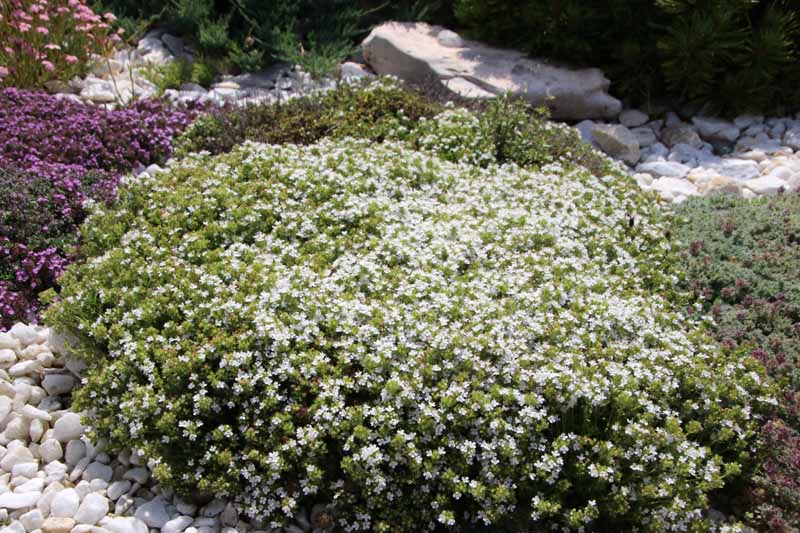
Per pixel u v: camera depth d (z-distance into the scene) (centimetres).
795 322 76
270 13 143
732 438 64
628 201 89
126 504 61
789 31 121
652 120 127
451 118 104
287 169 86
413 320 65
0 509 59
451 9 156
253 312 65
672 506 57
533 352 64
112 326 67
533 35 134
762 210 89
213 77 138
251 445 61
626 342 67
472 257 76
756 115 125
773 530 60
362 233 77
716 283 81
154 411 61
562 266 74
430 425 58
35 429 66
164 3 151
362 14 153
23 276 81
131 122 106
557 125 112
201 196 82
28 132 99
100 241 80
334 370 62
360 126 103
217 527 60
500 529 59
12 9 122
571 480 59
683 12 123
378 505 58
